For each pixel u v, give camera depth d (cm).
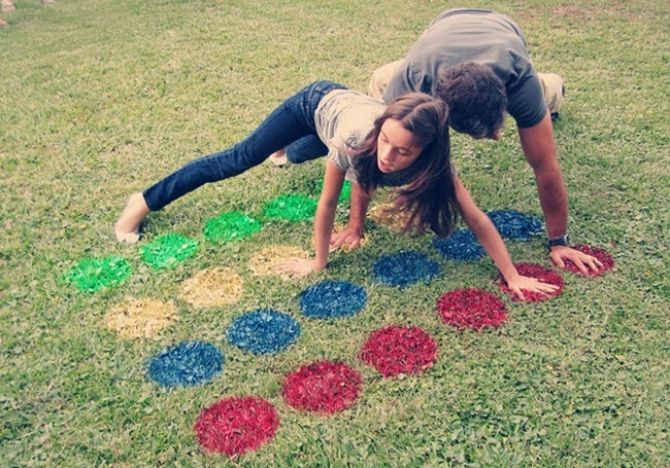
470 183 402
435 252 347
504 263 319
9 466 247
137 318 310
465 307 311
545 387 271
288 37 624
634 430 254
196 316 310
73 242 361
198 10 715
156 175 417
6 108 511
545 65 548
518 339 294
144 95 521
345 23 655
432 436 253
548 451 247
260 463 245
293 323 305
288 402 268
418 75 296
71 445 254
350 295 319
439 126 262
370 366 282
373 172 289
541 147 306
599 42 588
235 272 337
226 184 404
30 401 271
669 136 442
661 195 385
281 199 391
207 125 472
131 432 258
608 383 272
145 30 665
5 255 352
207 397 271
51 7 793
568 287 321
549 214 332
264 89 522
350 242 351
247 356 289
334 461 245
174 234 364
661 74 527
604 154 425
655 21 630
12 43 667
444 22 312
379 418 259
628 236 354
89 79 555
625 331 296
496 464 242
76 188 407
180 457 248
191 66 567
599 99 490
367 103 307
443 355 287
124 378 280
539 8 673
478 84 263
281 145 339
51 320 310
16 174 423
